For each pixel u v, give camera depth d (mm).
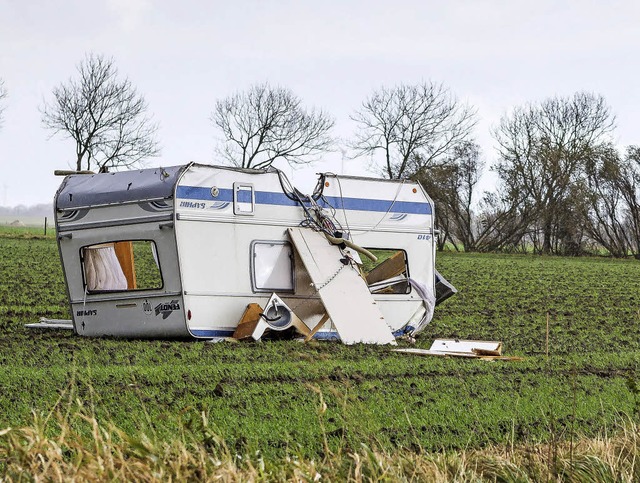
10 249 66188
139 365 20297
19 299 37594
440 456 12008
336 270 26484
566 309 40469
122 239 25672
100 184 26188
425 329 31219
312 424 14336
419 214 29328
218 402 15898
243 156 120250
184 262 25016
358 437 12828
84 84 112188
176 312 25094
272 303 25578
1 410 14641
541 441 14008
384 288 28578
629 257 105125
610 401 17281
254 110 119188
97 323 26234
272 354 22625
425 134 114500
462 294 46219
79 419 13742
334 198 27766
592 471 11586
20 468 9789
